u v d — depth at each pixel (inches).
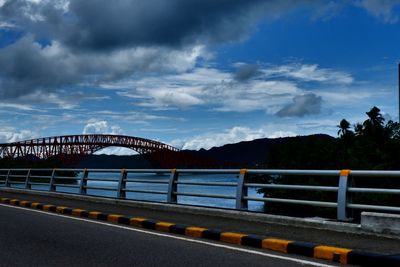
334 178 1893.5
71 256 298.2
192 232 381.4
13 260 287.3
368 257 261.9
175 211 520.1
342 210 357.7
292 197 1908.2
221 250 316.8
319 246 291.0
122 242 351.3
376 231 327.3
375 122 2714.1
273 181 2015.3
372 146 2320.4
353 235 333.7
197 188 2052.2
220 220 436.1
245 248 324.2
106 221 488.4
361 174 347.9
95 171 701.3
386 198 1694.1
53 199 738.8
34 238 371.6
